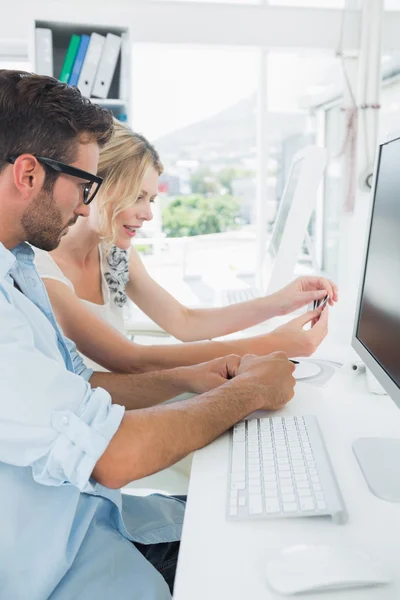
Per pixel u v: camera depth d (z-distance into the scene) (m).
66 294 1.31
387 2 3.24
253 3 3.27
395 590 0.53
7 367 0.65
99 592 0.77
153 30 3.20
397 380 0.78
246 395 0.93
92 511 0.83
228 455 0.82
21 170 0.70
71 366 0.92
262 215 3.90
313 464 0.76
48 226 0.75
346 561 0.55
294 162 2.03
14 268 0.87
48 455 0.66
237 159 4.17
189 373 1.12
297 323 1.34
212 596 0.53
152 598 0.77
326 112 3.92
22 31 3.10
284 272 1.71
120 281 1.64
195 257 4.42
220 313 1.68
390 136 0.90
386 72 3.30
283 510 0.66
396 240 0.82
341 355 1.40
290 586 0.52
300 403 1.04
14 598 0.72
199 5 3.21
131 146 1.44
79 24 2.64
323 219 3.92
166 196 4.23
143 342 1.76
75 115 0.73
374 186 0.98
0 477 0.71
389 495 0.69
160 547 1.00
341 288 3.35
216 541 0.62
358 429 0.91
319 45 3.30
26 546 0.72
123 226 1.52
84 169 0.76
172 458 0.77
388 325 0.84
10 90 0.69
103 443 0.69
